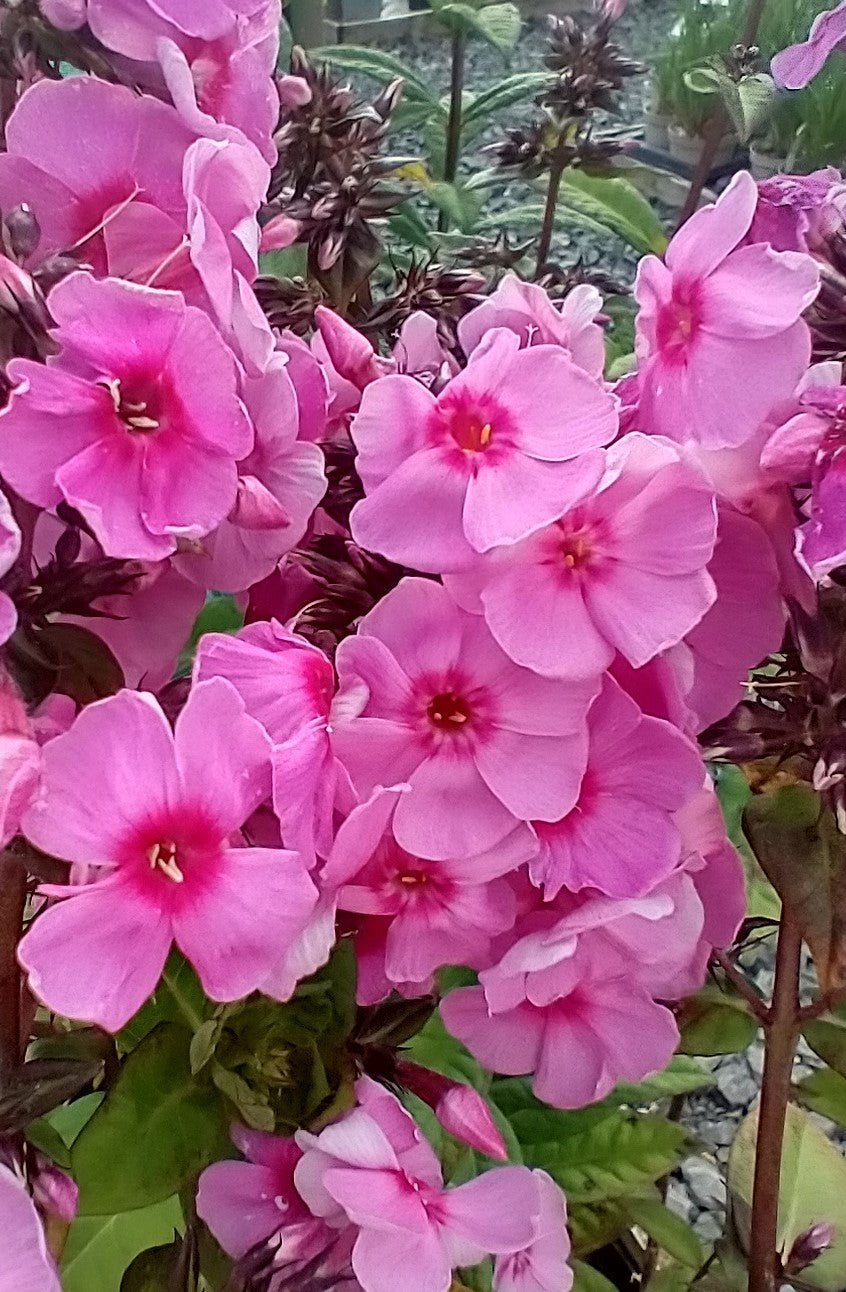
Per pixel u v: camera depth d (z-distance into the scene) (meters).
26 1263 0.20
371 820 0.21
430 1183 0.23
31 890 0.22
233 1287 0.23
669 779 0.22
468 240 0.47
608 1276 0.39
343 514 0.23
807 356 0.21
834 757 0.23
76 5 0.21
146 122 0.21
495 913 0.23
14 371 0.20
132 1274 0.25
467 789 0.22
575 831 0.22
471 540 0.21
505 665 0.22
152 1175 0.24
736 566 0.23
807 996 0.52
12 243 0.21
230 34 0.22
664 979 0.23
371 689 0.22
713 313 0.22
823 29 0.26
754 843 0.25
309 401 0.23
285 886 0.20
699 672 0.23
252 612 0.24
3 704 0.20
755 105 0.46
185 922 0.20
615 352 0.46
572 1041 0.24
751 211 0.22
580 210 0.53
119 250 0.22
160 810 0.20
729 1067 0.53
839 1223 0.35
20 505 0.20
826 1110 0.30
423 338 0.24
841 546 0.21
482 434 0.22
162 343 0.20
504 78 0.66
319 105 0.29
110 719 0.20
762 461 0.22
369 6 0.69
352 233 0.30
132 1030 0.26
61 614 0.22
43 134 0.21
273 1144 0.24
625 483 0.21
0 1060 0.23
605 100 0.44
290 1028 0.25
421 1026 0.25
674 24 0.75
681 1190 0.48
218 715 0.20
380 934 0.23
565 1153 0.33
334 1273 0.23
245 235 0.21
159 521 0.20
